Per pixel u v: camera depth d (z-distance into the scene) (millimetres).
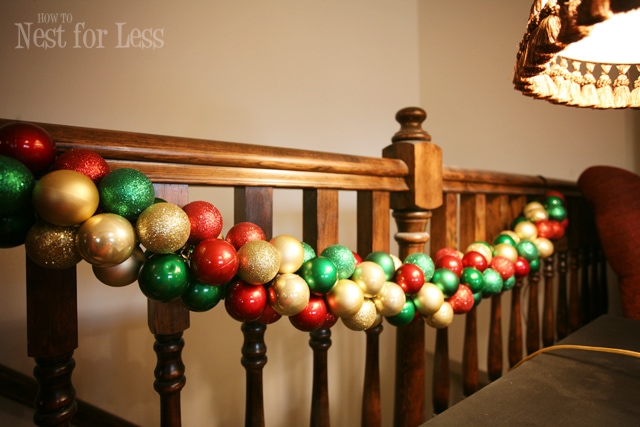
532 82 435
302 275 494
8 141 328
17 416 1082
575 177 1488
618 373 592
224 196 1399
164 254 392
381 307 566
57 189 320
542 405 501
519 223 948
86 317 1186
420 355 778
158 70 1270
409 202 751
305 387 1667
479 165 1781
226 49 1408
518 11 1615
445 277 646
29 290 395
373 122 1858
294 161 572
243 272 427
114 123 1193
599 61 512
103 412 1050
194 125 1341
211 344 1431
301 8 1601
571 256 1211
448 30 1886
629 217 980
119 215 367
